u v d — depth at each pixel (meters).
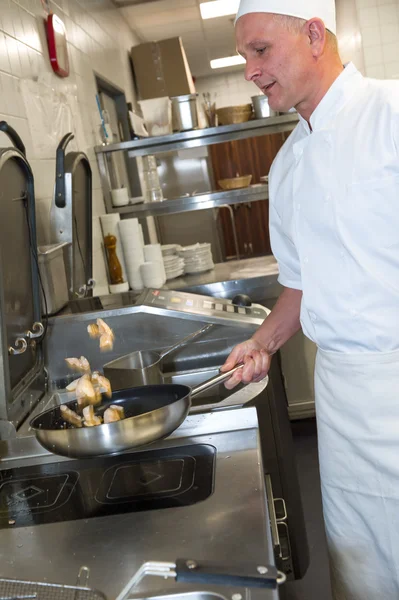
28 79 2.67
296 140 1.58
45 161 2.79
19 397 1.66
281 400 2.31
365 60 5.67
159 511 1.14
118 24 5.48
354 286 1.39
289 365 3.66
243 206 8.31
